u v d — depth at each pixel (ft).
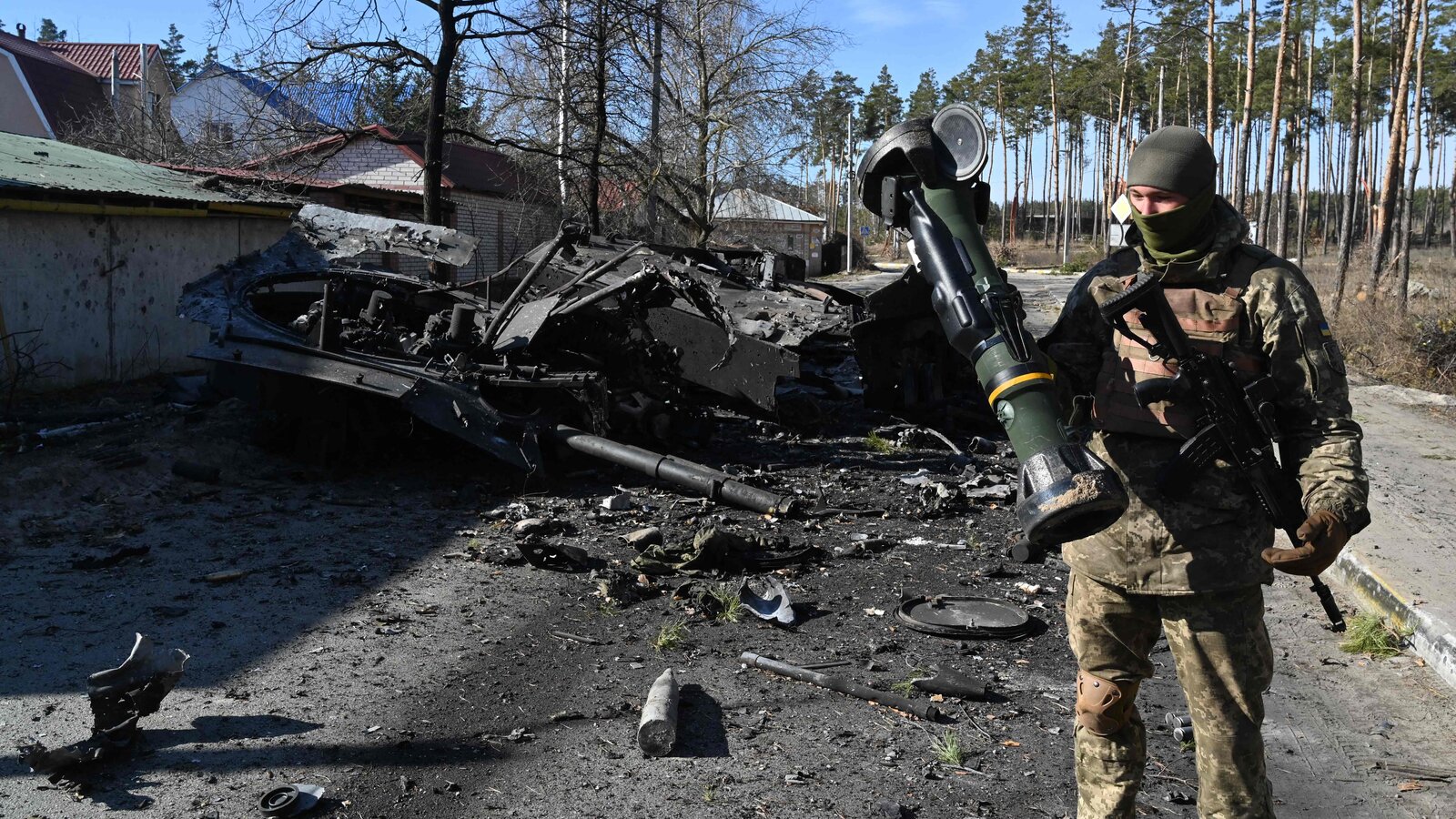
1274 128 91.66
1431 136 216.13
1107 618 8.38
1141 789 11.53
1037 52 212.02
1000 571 19.62
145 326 40.40
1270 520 7.98
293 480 25.44
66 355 36.83
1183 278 8.04
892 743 12.67
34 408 33.14
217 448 26.53
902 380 33.88
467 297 33.88
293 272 30.45
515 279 36.68
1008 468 29.09
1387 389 40.42
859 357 33.71
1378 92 125.39
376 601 17.39
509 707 13.44
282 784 11.37
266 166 53.11
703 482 23.50
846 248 173.88
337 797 11.11
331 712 13.19
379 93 51.29
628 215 68.64
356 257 33.12
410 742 12.41
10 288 34.55
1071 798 11.41
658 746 12.19
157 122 70.18
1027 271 174.60
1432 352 45.52
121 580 18.08
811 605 17.74
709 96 81.46
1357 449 7.61
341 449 26.22
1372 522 20.75
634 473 26.78
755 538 20.57
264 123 49.42
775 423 33.99
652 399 28.96
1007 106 238.48
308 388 26.50
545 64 56.95
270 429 27.63
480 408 24.49
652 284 27.68
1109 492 6.46
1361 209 226.17
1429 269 106.73
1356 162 81.82
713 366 32.30
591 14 53.36
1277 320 7.73
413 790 11.32
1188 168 7.73
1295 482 7.86
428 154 46.60
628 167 61.93
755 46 80.64
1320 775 12.03
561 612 17.12
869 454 30.48
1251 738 7.88
